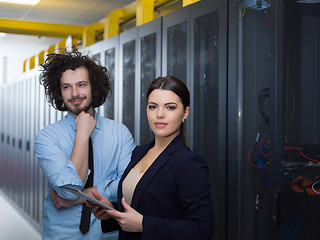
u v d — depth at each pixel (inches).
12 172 296.8
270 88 80.9
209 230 49.5
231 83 92.4
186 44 109.1
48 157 70.9
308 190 73.9
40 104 229.1
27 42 319.6
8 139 310.8
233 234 91.7
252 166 87.5
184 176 50.7
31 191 244.4
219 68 96.1
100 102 80.3
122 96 147.8
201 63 103.3
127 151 78.3
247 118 89.3
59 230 72.7
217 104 98.1
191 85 106.2
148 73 131.0
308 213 73.7
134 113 141.3
